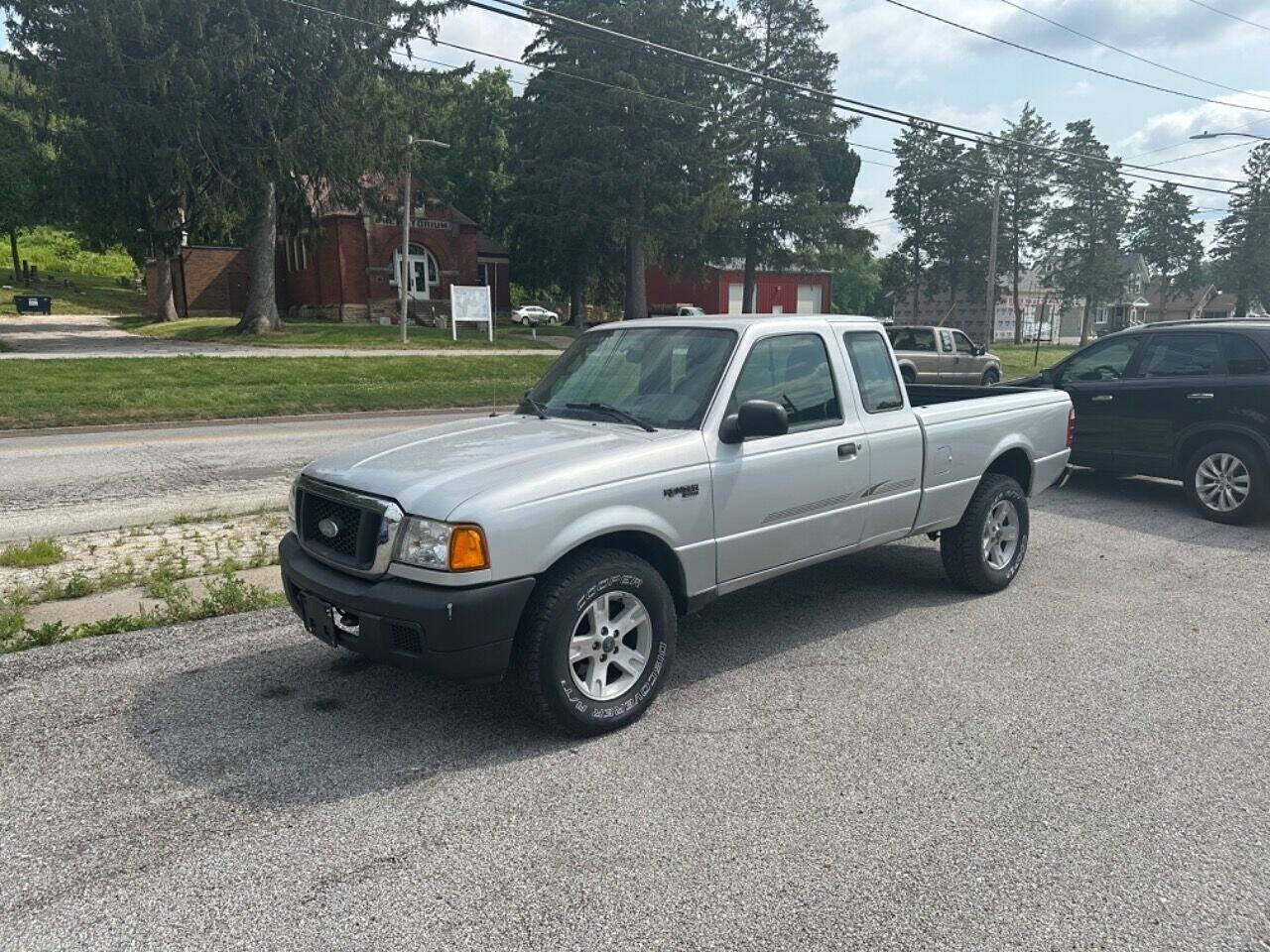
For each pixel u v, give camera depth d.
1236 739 4.03
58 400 15.98
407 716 4.21
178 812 3.37
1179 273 76.00
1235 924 2.76
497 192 55.97
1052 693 4.52
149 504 8.92
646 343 5.04
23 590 5.95
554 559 3.79
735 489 4.46
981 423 5.97
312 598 4.03
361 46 29.59
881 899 2.88
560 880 2.97
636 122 37.88
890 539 5.50
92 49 25.62
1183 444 8.70
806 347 5.02
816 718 4.23
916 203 66.88
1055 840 3.22
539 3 37.12
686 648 5.18
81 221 30.77
